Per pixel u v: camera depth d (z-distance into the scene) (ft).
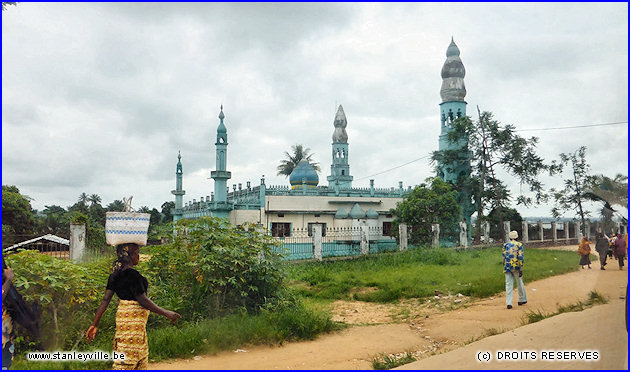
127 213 12.30
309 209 74.74
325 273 42.22
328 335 20.15
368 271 45.73
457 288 32.50
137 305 12.28
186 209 83.71
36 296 14.52
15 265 14.99
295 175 88.84
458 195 72.43
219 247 21.30
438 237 64.18
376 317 25.99
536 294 23.80
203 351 16.62
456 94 80.43
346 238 63.41
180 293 21.70
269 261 22.67
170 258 22.40
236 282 21.35
